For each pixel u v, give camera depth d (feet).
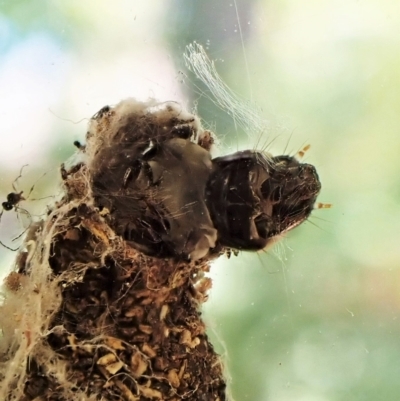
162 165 0.34
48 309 0.34
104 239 0.34
